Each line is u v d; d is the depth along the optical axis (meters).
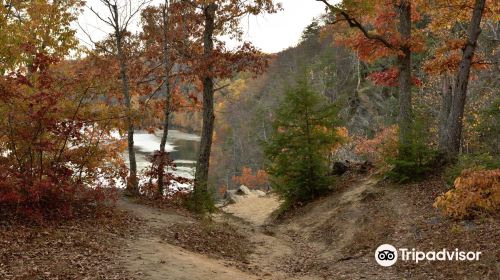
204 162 18.45
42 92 11.60
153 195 16.33
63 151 12.89
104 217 12.20
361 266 10.57
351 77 54.19
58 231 10.36
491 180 10.11
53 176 11.77
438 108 24.42
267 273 10.48
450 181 13.64
